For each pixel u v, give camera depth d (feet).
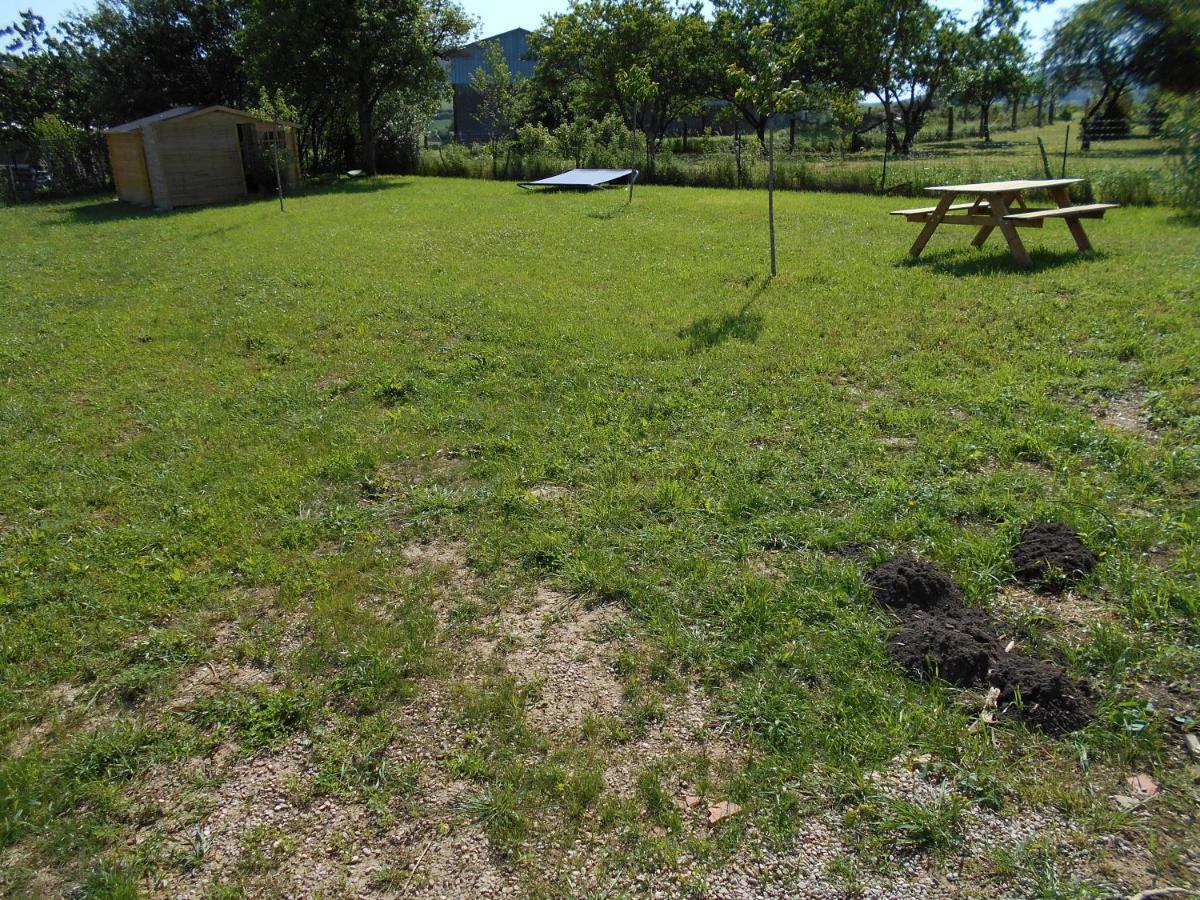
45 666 10.78
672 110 120.37
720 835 7.78
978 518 12.62
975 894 7.02
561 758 8.79
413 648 10.66
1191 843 7.32
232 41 90.79
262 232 49.60
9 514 15.12
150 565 13.03
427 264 36.42
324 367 22.58
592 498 14.19
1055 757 8.30
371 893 7.46
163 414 19.60
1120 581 10.63
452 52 94.63
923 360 19.67
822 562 11.68
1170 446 14.16
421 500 14.55
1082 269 26.78
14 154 93.15
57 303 32.24
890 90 133.08
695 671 9.95
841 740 8.66
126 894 7.50
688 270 32.19
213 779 8.85
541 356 22.04
